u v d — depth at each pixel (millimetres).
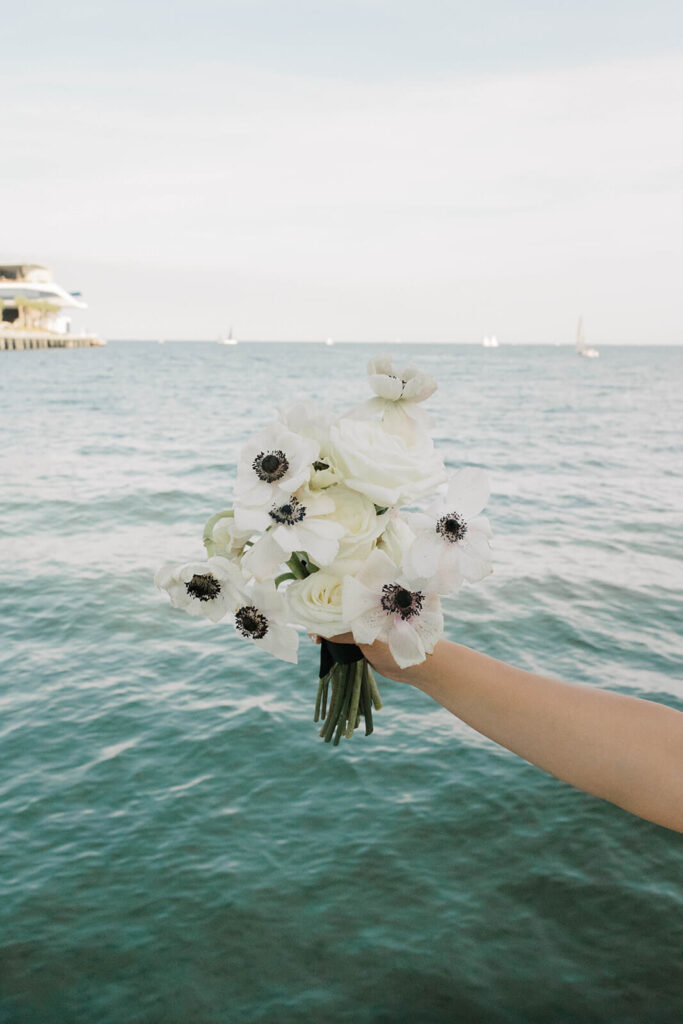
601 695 802
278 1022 2707
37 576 8133
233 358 118688
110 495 13062
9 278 117438
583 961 2982
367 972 2934
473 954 3016
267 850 3646
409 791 4129
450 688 826
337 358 124938
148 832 3779
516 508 12484
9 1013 2752
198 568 907
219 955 3016
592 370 91125
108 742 4660
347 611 832
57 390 41656
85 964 2973
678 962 2973
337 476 939
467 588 7715
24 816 3910
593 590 7684
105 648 6156
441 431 25359
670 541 10086
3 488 13484
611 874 3455
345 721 1204
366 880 3436
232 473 15797
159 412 30688
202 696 5297
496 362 118750
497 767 4328
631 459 18969
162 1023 2707
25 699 5230
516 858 3576
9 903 3285
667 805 742
